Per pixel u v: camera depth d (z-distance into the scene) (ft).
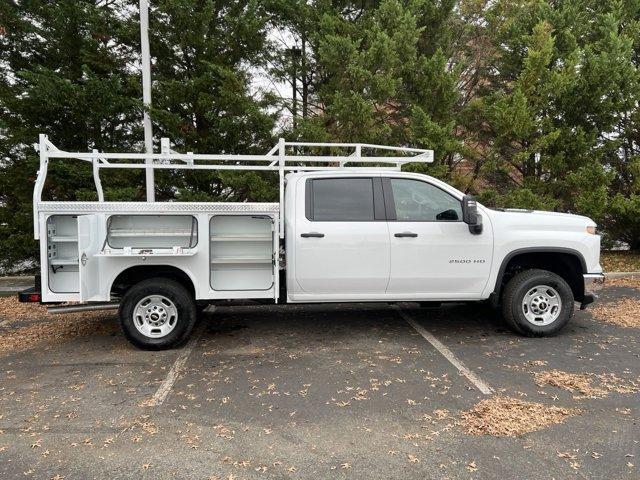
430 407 13.08
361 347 18.13
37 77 26.40
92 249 16.66
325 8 33.45
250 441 11.44
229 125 28.86
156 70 31.73
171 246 18.08
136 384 14.87
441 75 32.60
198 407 13.25
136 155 19.15
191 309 17.88
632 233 39.01
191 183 32.17
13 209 30.25
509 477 9.93
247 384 14.76
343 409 13.03
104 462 10.61
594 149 35.68
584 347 17.93
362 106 29.53
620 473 10.05
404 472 10.15
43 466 10.46
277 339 19.22
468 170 36.52
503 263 18.78
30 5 29.45
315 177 18.63
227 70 28.19
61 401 13.69
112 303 17.92
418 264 18.39
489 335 19.53
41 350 18.24
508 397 13.65
